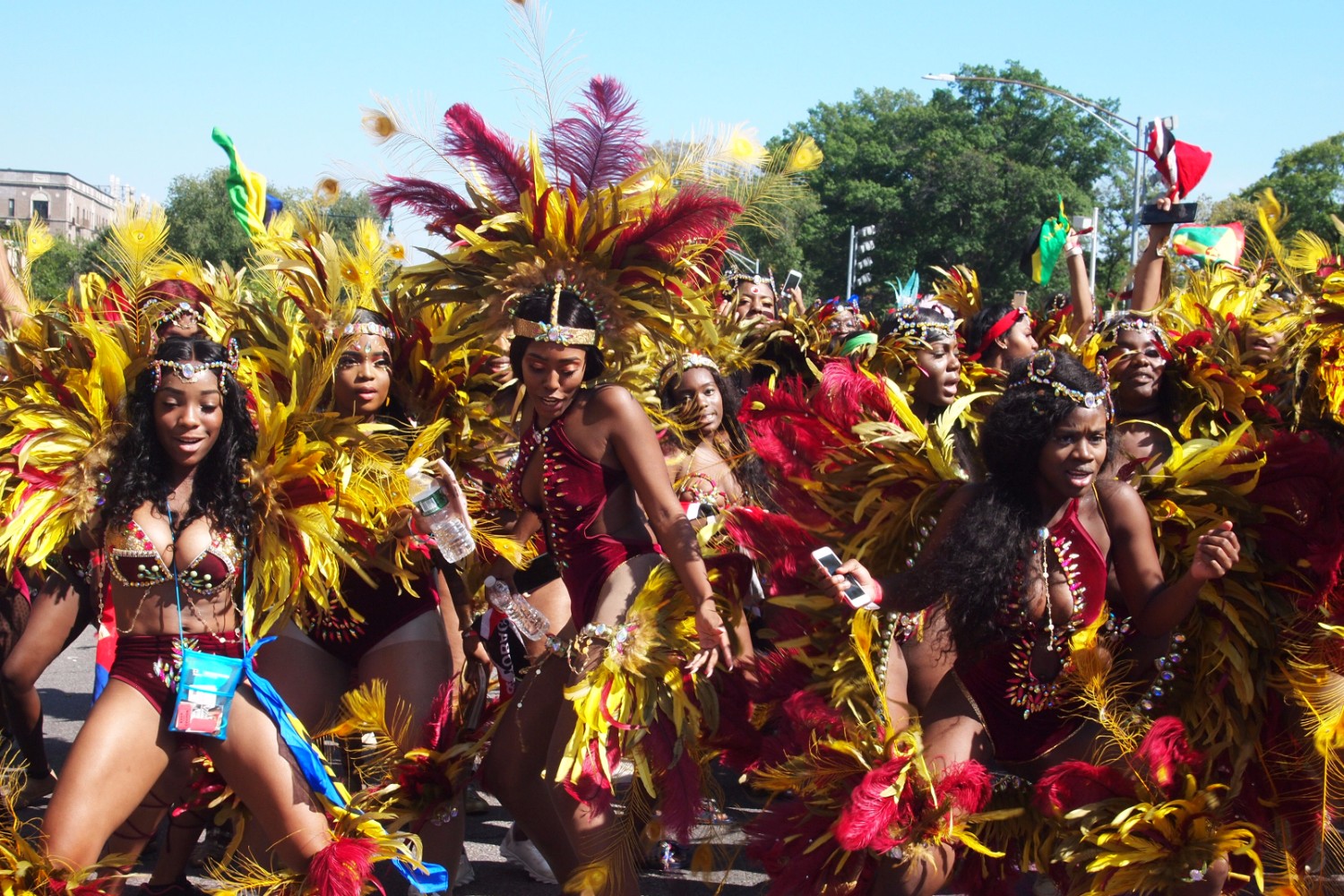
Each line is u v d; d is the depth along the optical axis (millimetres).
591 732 3283
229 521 3215
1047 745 3256
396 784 3510
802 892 3176
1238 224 5738
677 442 4754
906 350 5270
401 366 4332
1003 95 62375
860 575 3109
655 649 3400
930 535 3357
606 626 3377
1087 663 3066
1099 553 3137
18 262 4746
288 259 4004
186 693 3035
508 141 3729
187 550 3154
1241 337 4664
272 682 3672
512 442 4363
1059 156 62094
